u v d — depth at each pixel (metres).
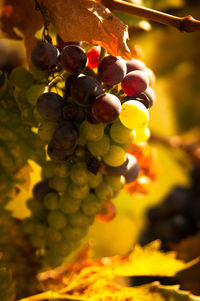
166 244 0.72
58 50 0.44
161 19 0.44
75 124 0.43
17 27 0.48
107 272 0.51
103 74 0.42
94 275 0.51
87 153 0.44
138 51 0.51
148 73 0.46
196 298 0.49
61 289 0.49
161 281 0.58
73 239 0.47
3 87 0.46
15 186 0.48
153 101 0.44
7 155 0.47
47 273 0.51
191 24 0.44
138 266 0.52
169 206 0.73
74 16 0.43
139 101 0.43
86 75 0.43
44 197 0.48
